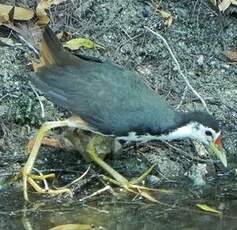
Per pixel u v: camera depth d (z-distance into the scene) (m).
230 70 12.95
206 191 11.02
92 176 10.93
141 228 10.02
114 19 12.98
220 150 10.90
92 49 12.54
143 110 10.45
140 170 11.36
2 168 10.97
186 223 10.19
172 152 11.61
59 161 11.23
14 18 12.53
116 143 11.37
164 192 10.89
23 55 12.23
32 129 11.56
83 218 10.12
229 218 10.34
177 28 13.20
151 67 12.63
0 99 11.65
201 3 13.52
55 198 10.49
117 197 10.65
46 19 12.65
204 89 12.59
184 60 12.88
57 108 11.73
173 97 12.32
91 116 10.44
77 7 12.98
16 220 9.97
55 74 10.60
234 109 12.39
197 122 10.68
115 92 10.50
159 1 13.38
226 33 13.35
